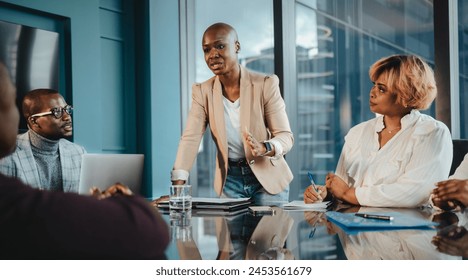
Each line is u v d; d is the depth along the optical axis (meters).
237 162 1.98
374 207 1.39
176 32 3.81
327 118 5.66
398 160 1.51
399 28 5.29
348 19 5.42
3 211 0.54
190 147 1.99
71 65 3.23
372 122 1.67
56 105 2.26
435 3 2.38
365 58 5.50
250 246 0.84
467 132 2.60
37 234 0.54
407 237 0.88
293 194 3.12
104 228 0.58
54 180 1.97
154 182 3.66
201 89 2.03
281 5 3.07
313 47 3.47
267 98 1.94
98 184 1.42
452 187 1.22
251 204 1.58
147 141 3.69
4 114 0.62
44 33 3.09
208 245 0.84
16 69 2.93
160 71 3.71
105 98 3.54
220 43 1.92
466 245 0.79
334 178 1.54
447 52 2.35
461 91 2.55
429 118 1.54
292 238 0.91
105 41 3.55
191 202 1.41
